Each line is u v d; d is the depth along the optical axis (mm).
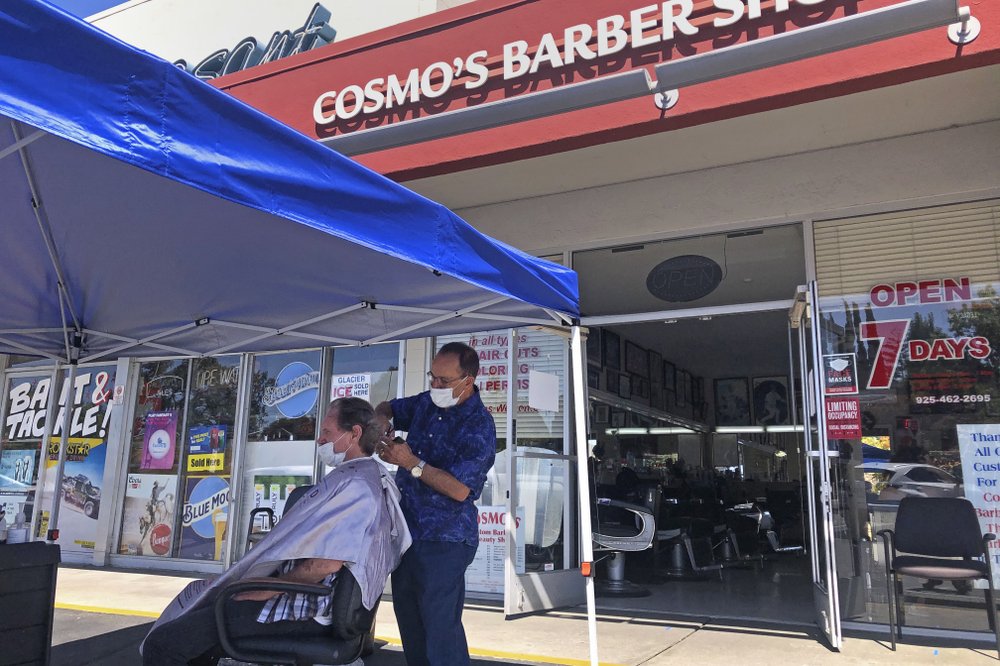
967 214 5188
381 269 3520
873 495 5188
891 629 4613
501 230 6676
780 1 4648
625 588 6562
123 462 8203
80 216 3061
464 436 3055
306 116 6402
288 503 4461
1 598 3168
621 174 6059
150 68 1876
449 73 5742
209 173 1983
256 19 8281
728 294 5988
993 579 4770
